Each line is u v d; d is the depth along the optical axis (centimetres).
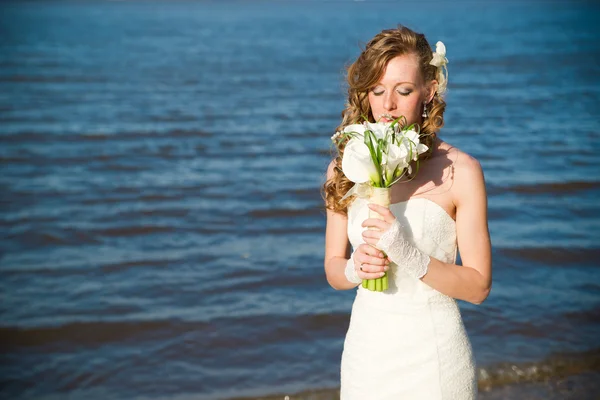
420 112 280
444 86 281
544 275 732
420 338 278
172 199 1036
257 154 1335
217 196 1052
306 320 636
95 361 571
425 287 280
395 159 257
